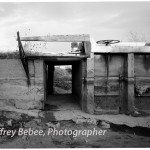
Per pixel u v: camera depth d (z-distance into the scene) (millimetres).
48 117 8766
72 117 8914
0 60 9242
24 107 9281
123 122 8664
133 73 9555
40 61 9297
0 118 7949
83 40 9109
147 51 9508
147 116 9430
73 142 6754
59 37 9008
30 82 9289
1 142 6500
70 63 13742
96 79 9727
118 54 9797
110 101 9836
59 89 19016
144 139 7184
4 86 9234
